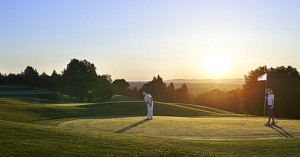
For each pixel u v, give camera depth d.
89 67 110.81
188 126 24.66
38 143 13.86
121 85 171.00
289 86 70.31
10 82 168.00
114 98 121.94
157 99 152.38
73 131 17.42
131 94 157.50
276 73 72.81
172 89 162.88
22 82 153.50
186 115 49.50
